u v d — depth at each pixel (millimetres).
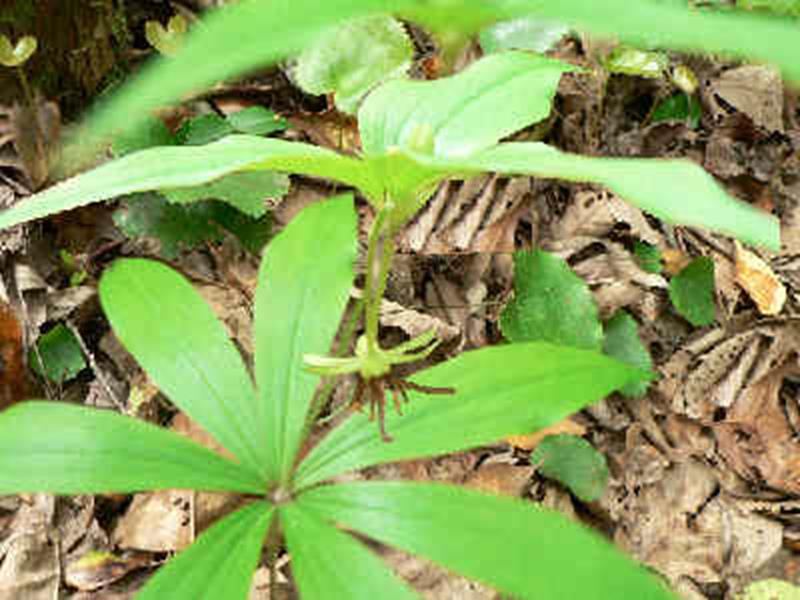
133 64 428
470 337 417
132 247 407
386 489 237
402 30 313
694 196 109
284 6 72
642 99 522
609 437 408
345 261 281
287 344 273
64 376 369
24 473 234
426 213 440
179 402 263
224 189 374
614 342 421
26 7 389
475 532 219
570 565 209
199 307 279
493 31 430
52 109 402
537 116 204
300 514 240
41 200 160
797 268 484
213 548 233
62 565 326
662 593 205
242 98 454
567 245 453
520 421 247
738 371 437
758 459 416
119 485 237
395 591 218
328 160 162
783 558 384
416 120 205
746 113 521
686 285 441
